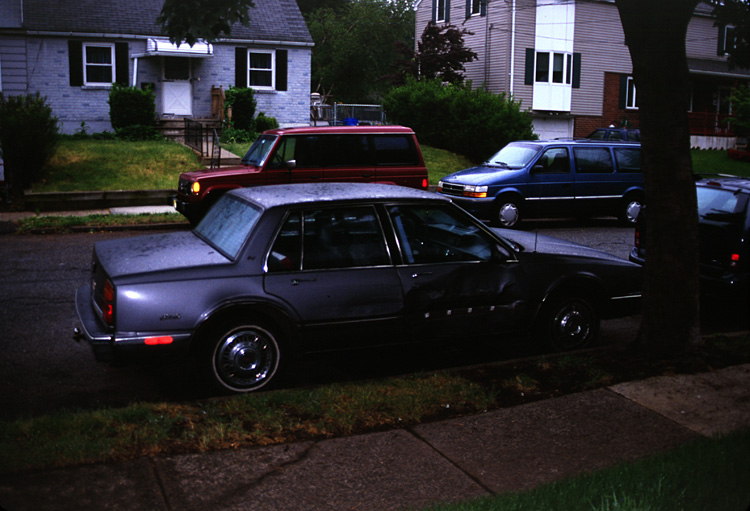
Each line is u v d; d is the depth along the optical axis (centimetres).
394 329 579
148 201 1642
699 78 3662
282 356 552
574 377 572
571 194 1485
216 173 1229
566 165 1491
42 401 538
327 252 558
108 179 1738
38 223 1328
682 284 605
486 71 3184
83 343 682
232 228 575
